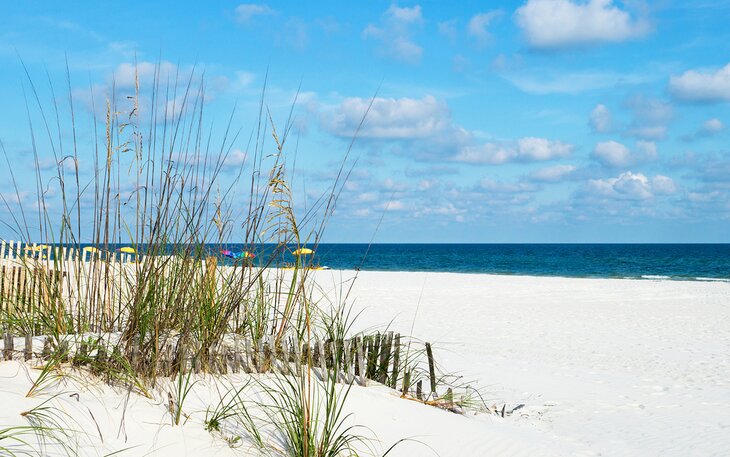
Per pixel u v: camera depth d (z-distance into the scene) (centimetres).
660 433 568
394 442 407
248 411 401
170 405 375
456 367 841
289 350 487
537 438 509
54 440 310
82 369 401
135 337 432
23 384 363
